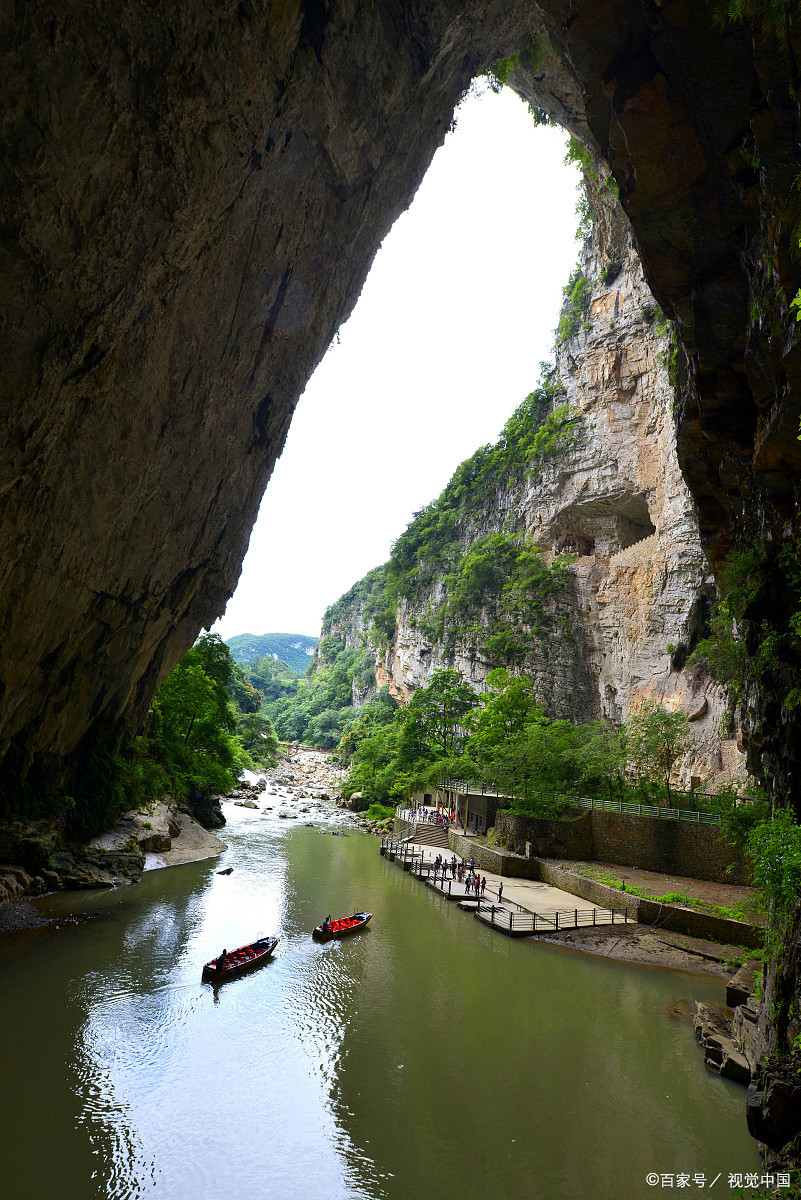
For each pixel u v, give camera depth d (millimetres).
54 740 25719
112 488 19344
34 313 13312
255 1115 13008
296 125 18297
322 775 85188
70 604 21047
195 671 43188
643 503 55500
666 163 11859
